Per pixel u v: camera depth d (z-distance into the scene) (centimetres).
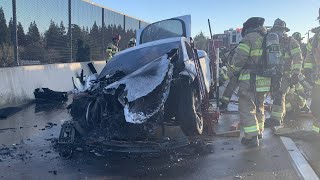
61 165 574
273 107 850
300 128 842
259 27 689
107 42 2217
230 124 873
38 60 1412
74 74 1616
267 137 751
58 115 1023
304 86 1011
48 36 1486
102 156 617
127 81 611
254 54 677
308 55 784
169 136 673
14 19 1240
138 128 611
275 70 671
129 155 613
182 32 941
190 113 673
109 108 627
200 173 537
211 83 892
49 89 1270
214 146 681
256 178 517
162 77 606
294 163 582
